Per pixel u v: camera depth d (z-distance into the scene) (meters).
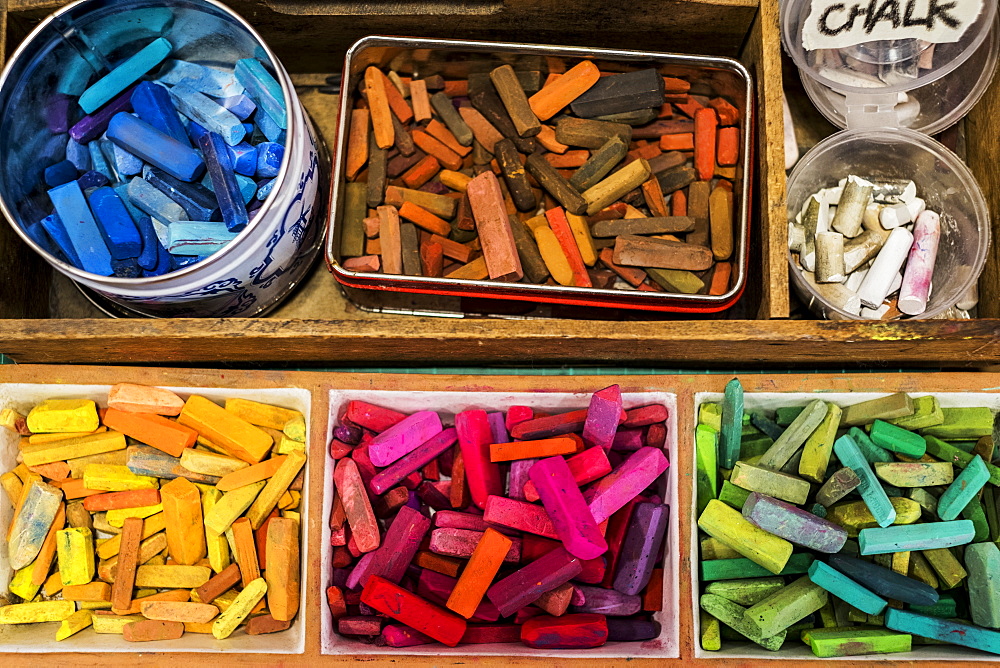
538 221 1.13
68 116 1.10
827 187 1.18
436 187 1.17
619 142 1.13
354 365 1.14
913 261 1.10
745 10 1.09
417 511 0.96
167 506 0.98
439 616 0.92
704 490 0.97
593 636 0.91
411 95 1.18
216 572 0.99
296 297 1.16
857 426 1.00
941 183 1.12
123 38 1.08
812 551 0.97
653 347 1.01
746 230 1.05
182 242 1.02
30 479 1.02
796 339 0.96
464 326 0.96
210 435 0.99
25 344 0.98
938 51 1.08
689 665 0.92
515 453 0.97
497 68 1.16
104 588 0.98
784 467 0.99
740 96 1.12
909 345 0.98
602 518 0.93
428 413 0.99
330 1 1.11
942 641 0.94
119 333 0.96
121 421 1.00
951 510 0.96
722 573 0.95
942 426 0.99
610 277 1.13
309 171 1.04
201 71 1.12
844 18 1.04
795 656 0.92
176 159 1.04
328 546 0.97
